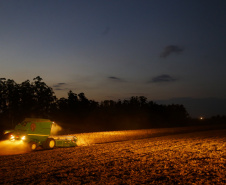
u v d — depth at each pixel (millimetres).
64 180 9383
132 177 9703
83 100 51875
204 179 9297
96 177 9750
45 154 15102
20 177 9867
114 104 61875
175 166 11516
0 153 15820
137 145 19438
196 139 24250
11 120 40031
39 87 41844
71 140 18906
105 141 24047
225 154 14812
